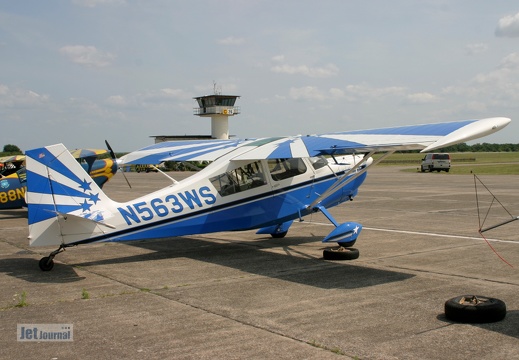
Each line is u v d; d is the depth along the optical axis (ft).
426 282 24.88
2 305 21.24
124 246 36.06
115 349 16.20
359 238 38.65
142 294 22.93
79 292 23.32
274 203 33.40
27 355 15.79
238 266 29.14
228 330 17.94
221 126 215.72
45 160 26.27
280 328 18.11
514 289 23.43
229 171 31.73
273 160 33.40
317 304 21.15
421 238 38.34
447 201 66.03
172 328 18.19
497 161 245.65
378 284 24.56
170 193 30.12
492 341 16.67
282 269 28.25
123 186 100.73
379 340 16.83
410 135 25.75
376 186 93.91
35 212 26.18
